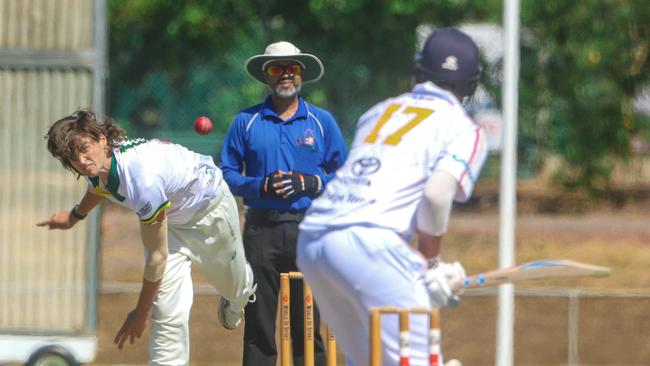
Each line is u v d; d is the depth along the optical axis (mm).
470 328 35812
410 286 16578
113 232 52750
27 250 30812
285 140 24031
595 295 36594
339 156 24469
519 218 60500
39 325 30719
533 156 63469
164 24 65062
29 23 30500
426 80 17406
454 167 16266
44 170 30781
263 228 23766
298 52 24594
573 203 63250
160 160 19688
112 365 32562
